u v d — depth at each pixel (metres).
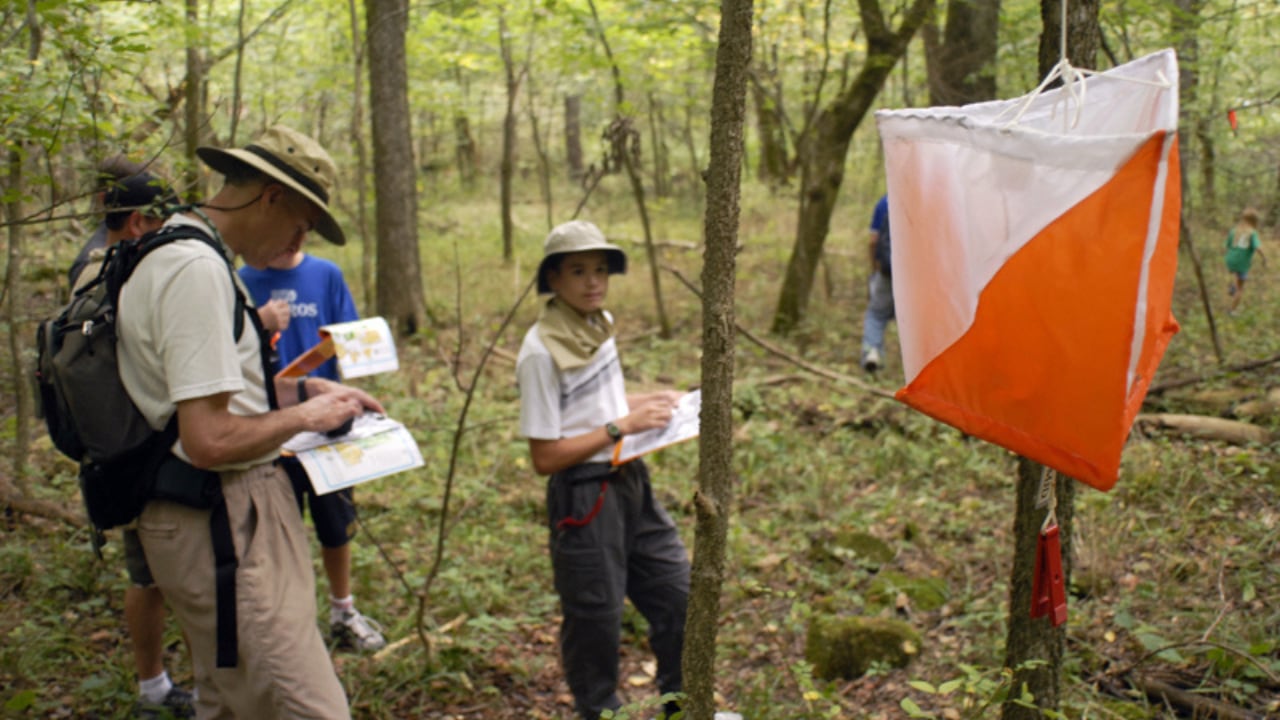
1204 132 7.83
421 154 20.70
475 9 8.96
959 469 5.45
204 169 4.95
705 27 8.12
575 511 3.13
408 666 3.65
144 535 2.48
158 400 2.39
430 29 10.12
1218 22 7.71
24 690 3.21
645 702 2.41
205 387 2.29
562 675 3.83
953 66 8.48
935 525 4.88
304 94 10.27
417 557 4.63
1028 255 1.68
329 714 2.44
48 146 2.79
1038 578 2.18
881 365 7.61
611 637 3.17
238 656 2.45
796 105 14.36
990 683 2.50
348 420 2.61
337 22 10.93
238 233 2.57
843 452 5.97
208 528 2.46
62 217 2.54
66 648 3.54
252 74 10.22
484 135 24.66
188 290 2.30
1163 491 4.67
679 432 3.14
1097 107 1.88
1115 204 1.56
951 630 3.92
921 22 8.48
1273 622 3.39
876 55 8.66
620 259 3.26
